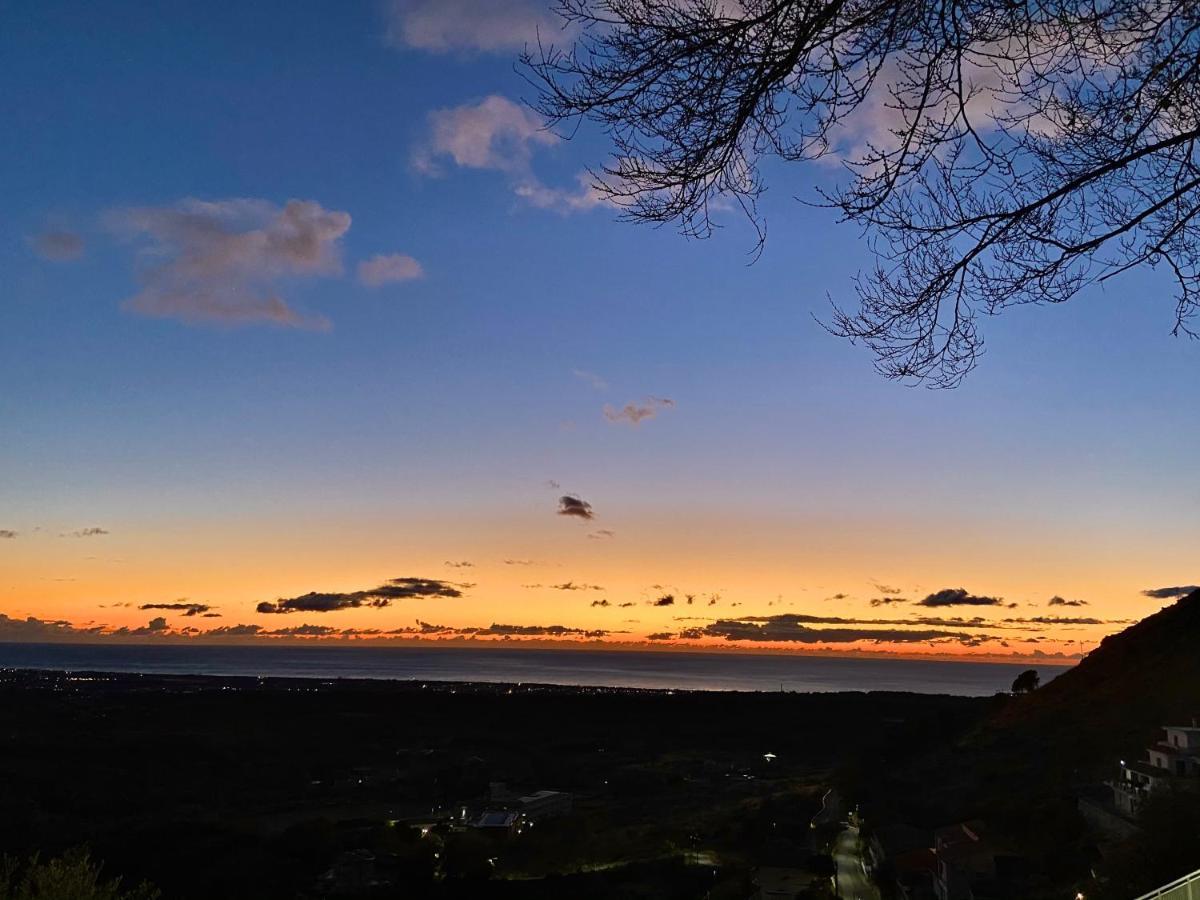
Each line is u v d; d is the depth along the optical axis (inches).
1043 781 1433.3
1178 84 114.0
